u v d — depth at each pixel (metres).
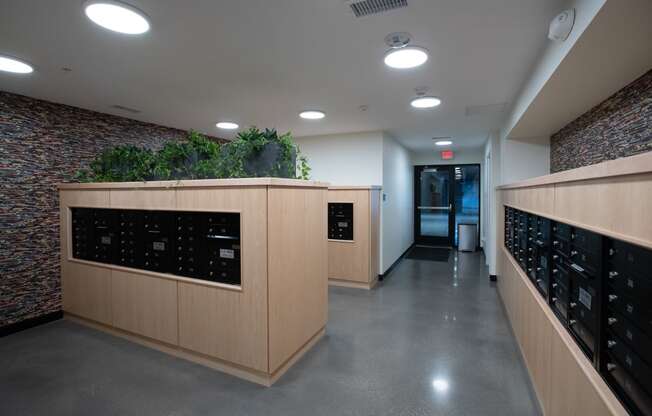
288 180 2.47
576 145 3.19
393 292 4.56
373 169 5.31
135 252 2.99
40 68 2.58
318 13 1.82
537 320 2.11
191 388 2.30
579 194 1.43
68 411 2.06
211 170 2.82
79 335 3.17
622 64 1.86
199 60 2.46
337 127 4.97
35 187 3.39
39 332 3.24
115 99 3.44
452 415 2.00
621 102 2.29
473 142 6.46
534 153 4.20
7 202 3.19
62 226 3.54
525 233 2.72
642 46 1.62
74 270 3.45
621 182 1.04
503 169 4.47
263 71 2.68
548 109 2.84
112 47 2.23
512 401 2.13
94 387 2.31
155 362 2.65
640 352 0.99
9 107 3.18
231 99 3.46
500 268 4.31
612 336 1.17
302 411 2.05
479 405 2.10
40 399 2.18
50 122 3.50
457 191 8.05
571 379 1.46
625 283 1.09
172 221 2.74
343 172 5.50
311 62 2.51
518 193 2.95
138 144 4.44
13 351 2.85
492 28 1.99
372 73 2.73
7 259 3.20
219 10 1.78
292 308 2.58
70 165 3.67
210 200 2.48
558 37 1.70
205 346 2.55
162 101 3.53
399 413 2.03
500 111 3.98
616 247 1.15
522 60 2.46
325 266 3.12
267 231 2.26
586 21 1.43
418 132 5.39
